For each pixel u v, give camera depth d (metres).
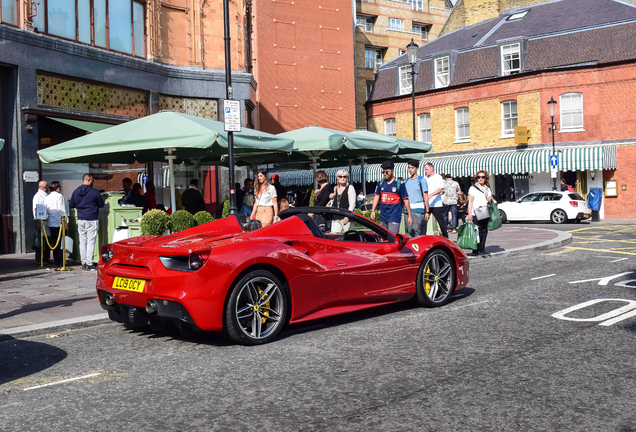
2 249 13.80
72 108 15.42
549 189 28.67
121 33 17.16
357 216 6.62
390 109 34.75
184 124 9.87
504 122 29.92
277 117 33.34
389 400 3.81
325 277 5.89
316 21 34.78
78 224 10.85
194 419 3.58
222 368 4.68
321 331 5.92
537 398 3.79
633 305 6.65
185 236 6.10
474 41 32.66
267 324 5.61
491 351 4.93
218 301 5.13
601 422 3.38
